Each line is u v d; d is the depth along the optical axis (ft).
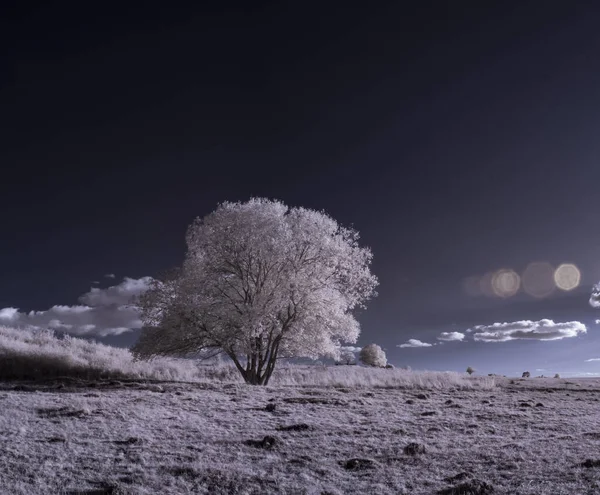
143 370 95.86
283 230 89.45
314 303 91.50
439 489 24.73
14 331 126.62
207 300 88.74
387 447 34.71
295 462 30.71
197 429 40.57
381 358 192.44
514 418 48.16
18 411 46.42
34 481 26.25
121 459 30.83
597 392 80.74
